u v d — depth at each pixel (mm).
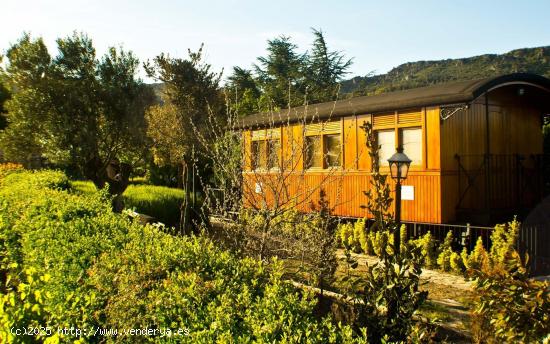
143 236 5418
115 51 16000
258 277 4168
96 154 15391
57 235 5859
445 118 10172
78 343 3168
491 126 11875
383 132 11500
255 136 14672
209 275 4074
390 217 4695
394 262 4488
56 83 14969
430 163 10391
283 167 6707
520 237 8711
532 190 13000
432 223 10320
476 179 11133
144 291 3682
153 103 16703
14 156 15859
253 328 2951
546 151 15703
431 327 4582
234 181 7070
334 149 12703
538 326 3701
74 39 15633
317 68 32438
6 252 7066
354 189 11953
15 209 8258
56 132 14758
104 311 3709
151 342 3320
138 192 14102
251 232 6898
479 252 8609
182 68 13195
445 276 8891
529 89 12141
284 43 33844
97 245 5133
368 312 4328
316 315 4863
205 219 10211
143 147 15992
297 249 7184
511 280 3879
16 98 15188
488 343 4684
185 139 13438
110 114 15562
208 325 3158
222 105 14414
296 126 13508
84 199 8492
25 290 3707
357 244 11156
